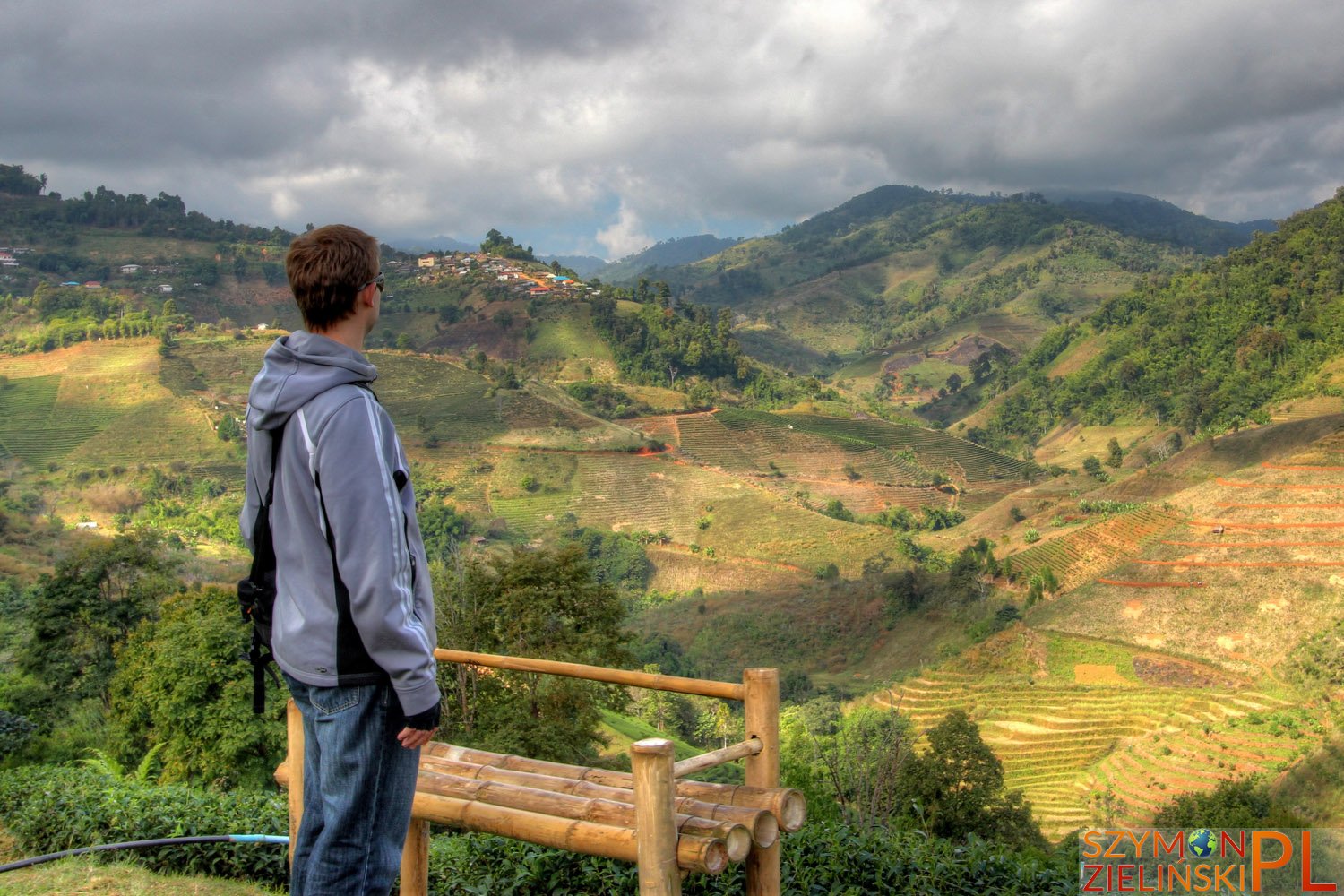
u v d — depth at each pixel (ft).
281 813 24.71
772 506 518.78
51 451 555.28
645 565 459.32
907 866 21.90
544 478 547.08
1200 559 332.80
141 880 16.37
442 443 588.09
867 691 299.99
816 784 62.18
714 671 330.75
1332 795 199.93
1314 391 554.46
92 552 124.06
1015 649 306.76
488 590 84.79
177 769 81.30
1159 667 288.71
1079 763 239.50
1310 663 268.62
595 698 84.28
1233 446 463.42
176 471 526.57
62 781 30.48
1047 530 428.56
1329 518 336.29
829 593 388.78
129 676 90.12
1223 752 228.22
